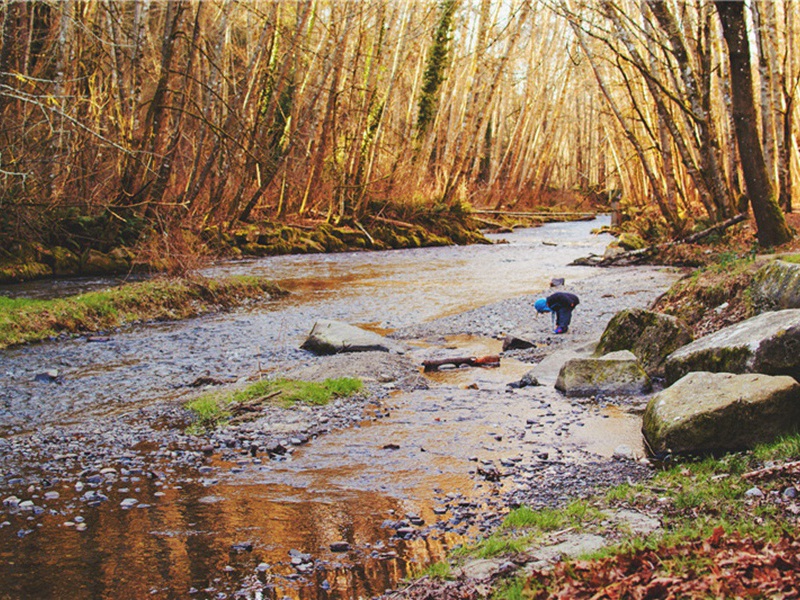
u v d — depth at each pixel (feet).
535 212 196.34
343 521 21.71
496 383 37.88
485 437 29.09
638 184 163.84
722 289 43.19
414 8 129.49
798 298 36.14
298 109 123.54
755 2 79.51
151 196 84.84
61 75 75.87
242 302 64.69
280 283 76.43
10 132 73.77
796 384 25.30
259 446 28.35
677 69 94.17
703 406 25.57
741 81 57.93
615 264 88.33
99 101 93.91
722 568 14.79
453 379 38.96
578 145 280.51
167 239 71.46
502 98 206.39
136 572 18.74
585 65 153.17
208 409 32.83
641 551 16.40
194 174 100.68
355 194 124.67
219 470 26.08
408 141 139.54
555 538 19.17
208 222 100.99
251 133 104.12
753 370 28.84
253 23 131.23
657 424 26.53
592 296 62.03
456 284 75.87
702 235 81.51
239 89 104.22
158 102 83.71
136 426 31.40
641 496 21.80
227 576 18.52
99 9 91.45
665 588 14.38
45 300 59.31
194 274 66.90
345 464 26.45
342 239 114.62
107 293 57.88
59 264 75.97
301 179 128.77
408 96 168.25
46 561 19.34
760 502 19.76
